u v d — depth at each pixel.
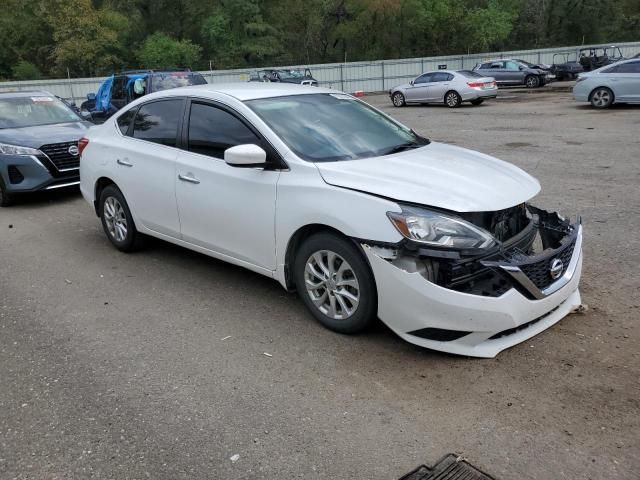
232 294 4.98
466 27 53.31
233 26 54.81
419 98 24.17
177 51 50.97
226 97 4.82
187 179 4.98
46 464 2.92
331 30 57.91
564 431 3.01
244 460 2.89
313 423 3.16
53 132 8.98
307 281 4.23
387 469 2.80
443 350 3.61
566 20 57.44
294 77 36.59
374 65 43.56
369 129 4.84
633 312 4.28
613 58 36.22
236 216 4.59
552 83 33.72
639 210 6.87
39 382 3.69
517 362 3.66
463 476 2.73
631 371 3.51
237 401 3.39
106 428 3.19
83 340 4.25
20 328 4.49
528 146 11.88
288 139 4.37
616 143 11.59
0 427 3.23
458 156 4.50
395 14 54.62
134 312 4.71
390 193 3.69
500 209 3.66
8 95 10.01
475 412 3.20
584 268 5.18
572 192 7.87
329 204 3.87
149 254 6.17
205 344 4.11
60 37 45.78
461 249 3.47
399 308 3.63
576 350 3.77
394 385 3.48
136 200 5.67
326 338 4.10
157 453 2.97
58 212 8.33
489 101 24.75
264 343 4.08
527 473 2.74
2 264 6.11
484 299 3.47
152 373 3.74
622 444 2.90
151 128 5.55
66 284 5.41
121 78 14.80
